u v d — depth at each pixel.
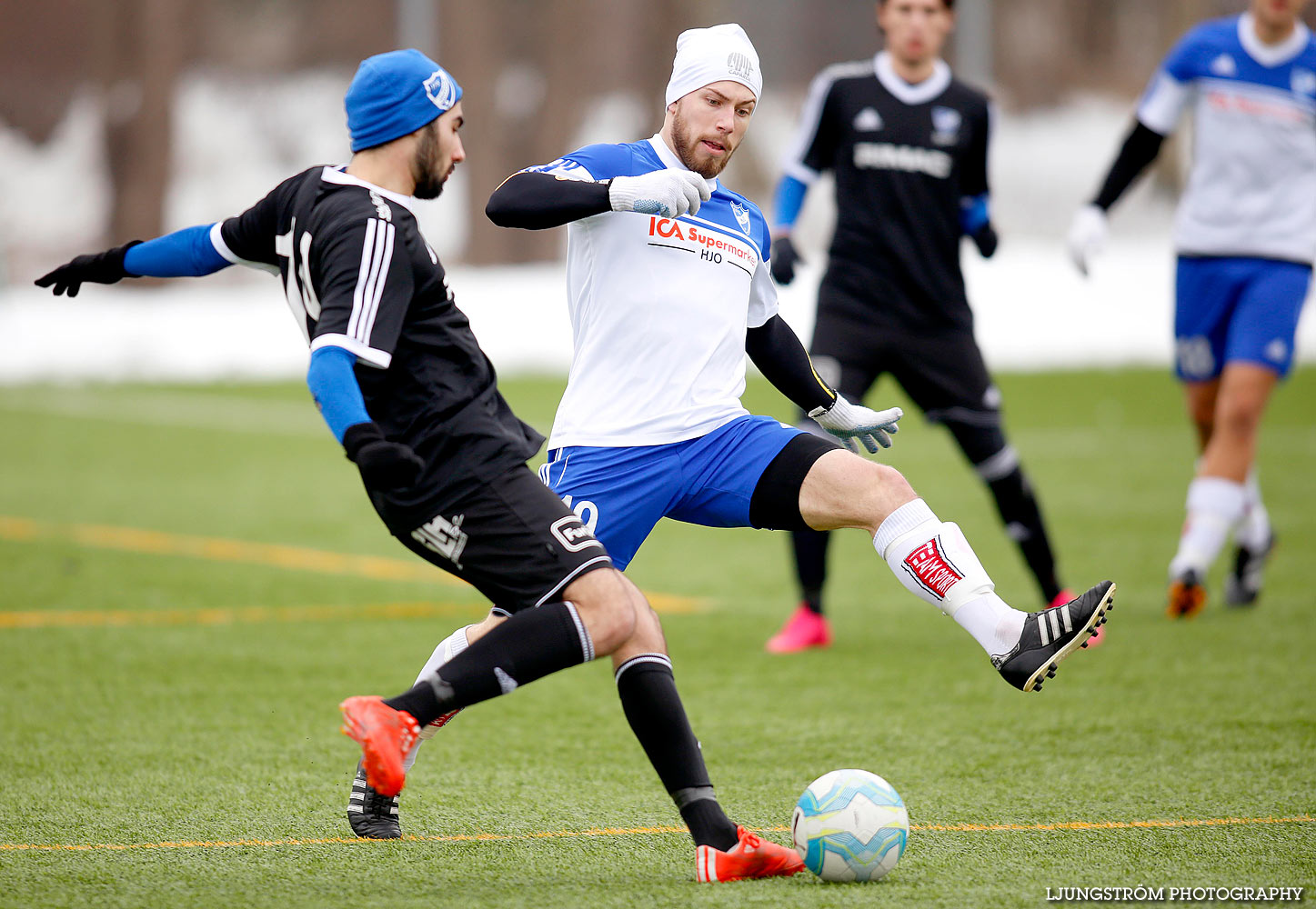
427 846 13.52
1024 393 61.69
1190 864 12.78
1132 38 131.12
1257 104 24.73
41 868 12.73
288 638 24.11
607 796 15.38
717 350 14.14
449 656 13.75
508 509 12.19
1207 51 25.02
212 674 21.52
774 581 29.84
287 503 39.47
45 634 24.20
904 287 23.50
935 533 13.17
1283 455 44.88
